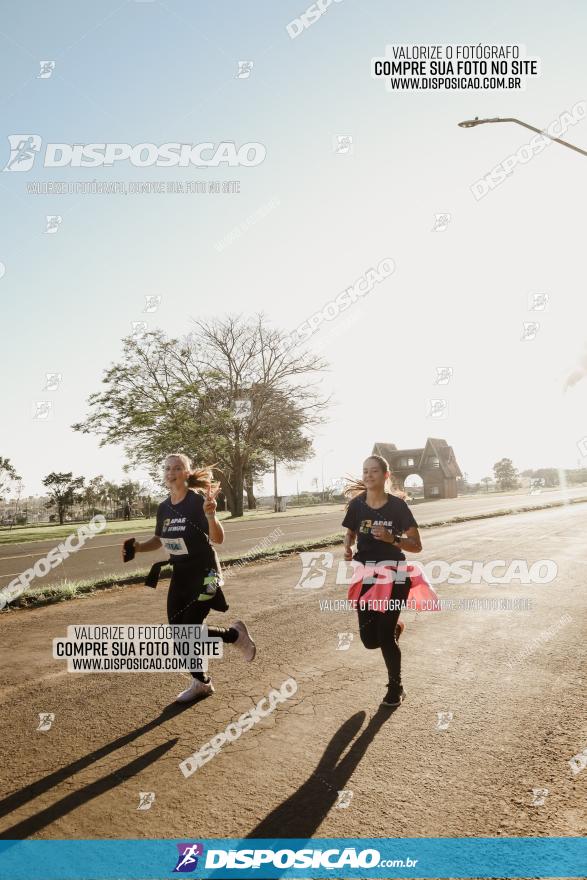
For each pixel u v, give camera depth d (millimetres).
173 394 33094
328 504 57625
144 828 2762
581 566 9945
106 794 3057
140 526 29125
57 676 4887
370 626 4410
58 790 3104
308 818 2807
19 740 3695
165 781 3174
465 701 4195
